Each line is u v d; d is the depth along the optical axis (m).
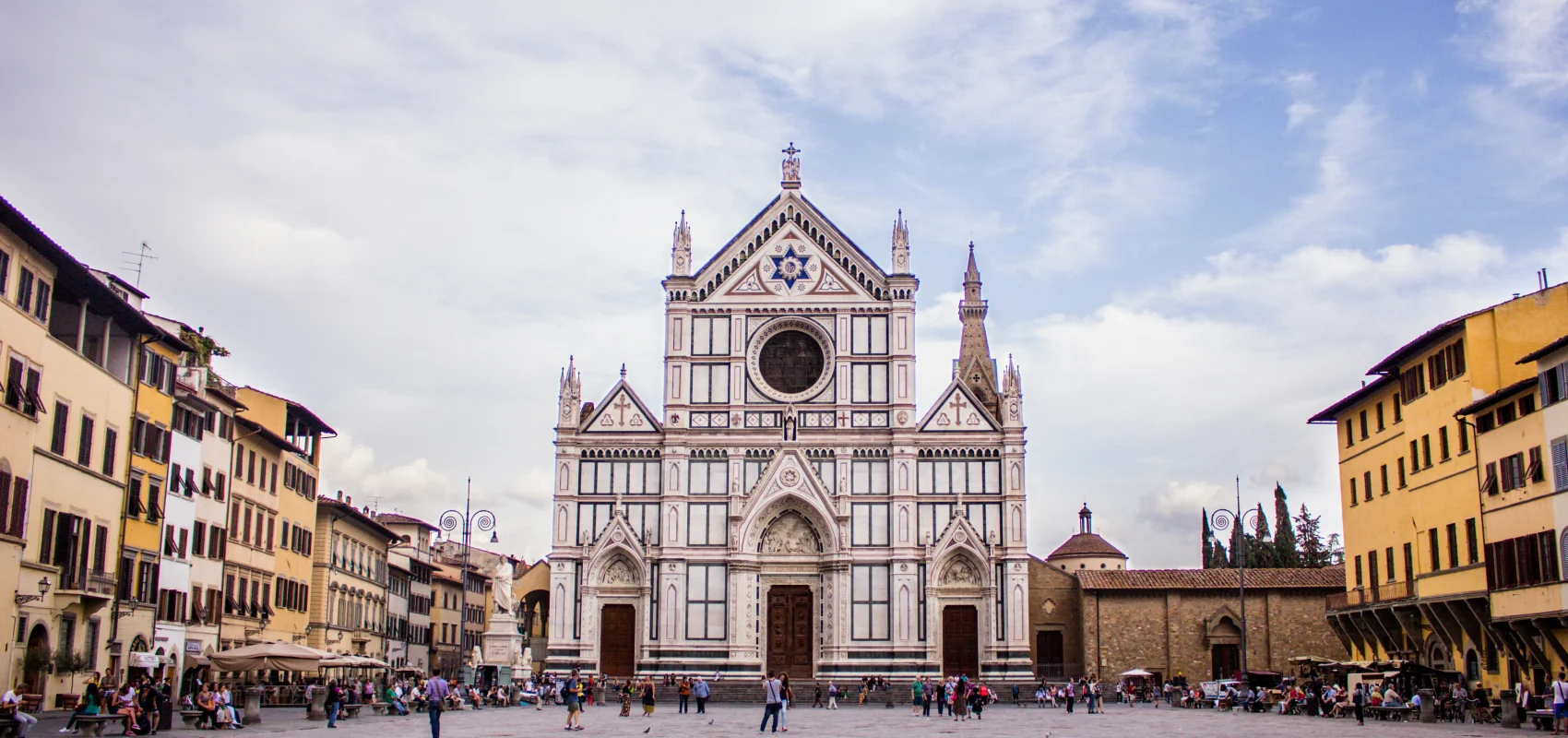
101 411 63.28
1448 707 66.12
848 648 100.94
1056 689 95.31
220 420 80.88
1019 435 103.25
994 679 99.75
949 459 103.62
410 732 54.19
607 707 90.56
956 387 104.94
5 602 54.19
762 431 104.00
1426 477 74.06
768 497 103.00
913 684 88.06
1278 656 104.19
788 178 108.06
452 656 153.62
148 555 68.75
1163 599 106.62
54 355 58.16
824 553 103.06
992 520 102.50
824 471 103.94
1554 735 53.06
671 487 103.31
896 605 101.19
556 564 102.56
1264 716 76.06
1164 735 56.38
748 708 89.31
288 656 66.31
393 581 127.50
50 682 59.41
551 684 95.38
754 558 102.62
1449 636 72.75
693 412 104.56
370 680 87.81
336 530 105.94
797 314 105.94
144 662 66.25
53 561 58.59
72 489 60.22
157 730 52.94
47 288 57.38
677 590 101.88
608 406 105.12
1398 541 78.44
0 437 52.75
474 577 164.25
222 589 81.00
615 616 102.88
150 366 69.44
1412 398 76.06
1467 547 68.62
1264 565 149.12
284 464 94.00
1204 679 104.88
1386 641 82.19
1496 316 68.12
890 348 105.25
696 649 101.25
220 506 80.75
